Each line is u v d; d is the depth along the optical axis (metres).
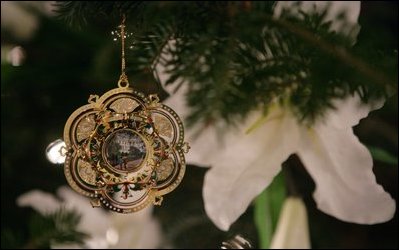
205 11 0.56
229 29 0.56
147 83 0.59
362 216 0.67
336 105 0.60
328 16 0.58
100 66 0.76
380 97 0.56
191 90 0.56
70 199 0.77
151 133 0.56
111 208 0.56
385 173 0.84
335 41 0.55
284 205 0.66
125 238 0.75
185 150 0.57
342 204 0.67
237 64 0.56
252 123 0.63
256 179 0.65
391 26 0.78
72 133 0.56
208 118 0.56
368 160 0.65
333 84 0.55
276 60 0.56
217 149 0.64
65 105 0.83
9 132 0.84
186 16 0.56
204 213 0.81
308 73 0.56
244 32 0.56
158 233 0.78
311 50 0.55
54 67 0.82
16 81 0.82
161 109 0.56
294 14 0.58
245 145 0.64
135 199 0.59
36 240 0.67
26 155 0.85
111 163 0.56
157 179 0.56
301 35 0.56
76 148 0.56
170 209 0.81
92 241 0.74
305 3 0.58
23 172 0.85
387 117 0.80
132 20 0.56
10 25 0.82
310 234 0.83
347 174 0.66
